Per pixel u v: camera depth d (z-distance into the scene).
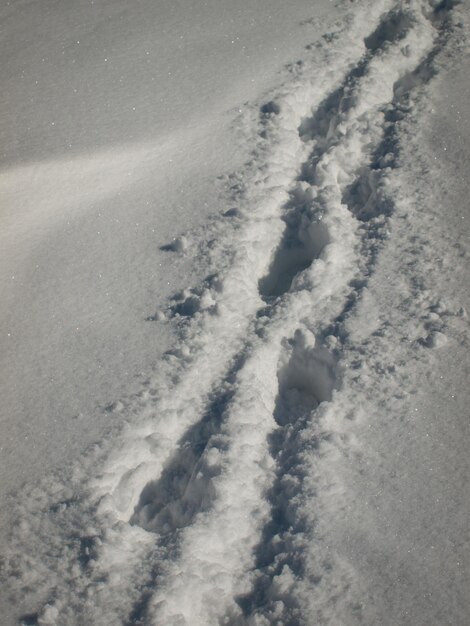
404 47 3.34
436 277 2.38
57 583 1.78
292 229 2.69
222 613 1.75
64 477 1.99
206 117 3.12
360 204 2.79
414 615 1.67
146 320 2.38
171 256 2.57
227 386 2.17
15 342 2.36
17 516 1.92
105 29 3.81
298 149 2.99
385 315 2.29
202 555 1.81
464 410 2.04
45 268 2.58
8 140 3.11
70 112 3.23
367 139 2.95
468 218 2.56
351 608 1.69
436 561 1.75
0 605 1.76
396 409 2.05
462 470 1.91
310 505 1.87
